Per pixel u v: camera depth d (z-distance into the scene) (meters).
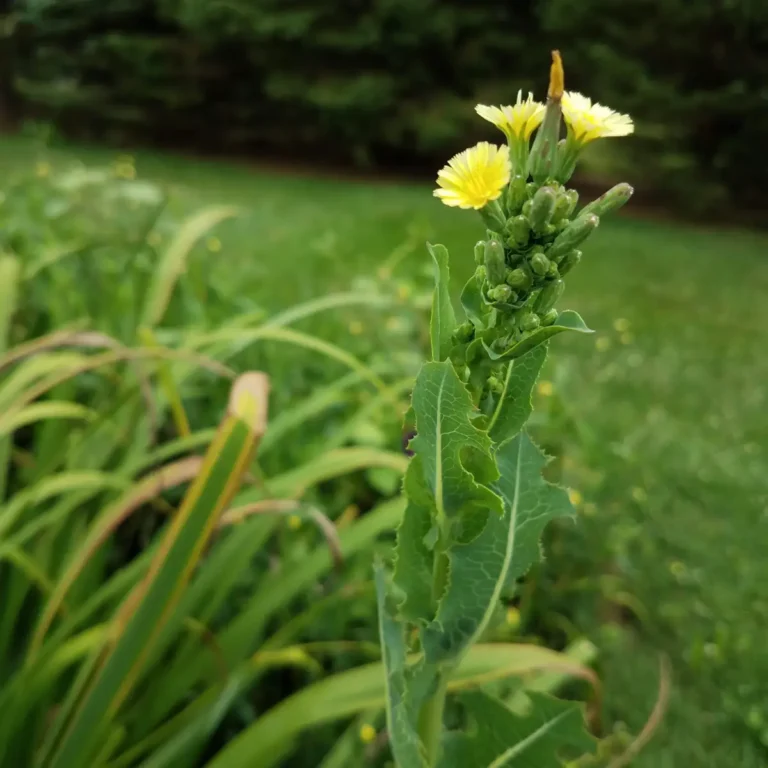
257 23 2.32
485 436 0.13
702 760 0.42
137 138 2.67
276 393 0.50
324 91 2.39
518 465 0.16
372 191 2.14
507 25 2.39
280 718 0.26
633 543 0.60
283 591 0.31
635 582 0.55
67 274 0.49
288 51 2.43
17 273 0.41
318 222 1.59
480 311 0.14
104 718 0.24
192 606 0.29
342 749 0.30
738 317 1.27
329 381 0.54
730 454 0.77
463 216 1.78
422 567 0.16
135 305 0.47
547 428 0.52
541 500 0.16
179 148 2.69
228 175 2.25
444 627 0.16
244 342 0.40
